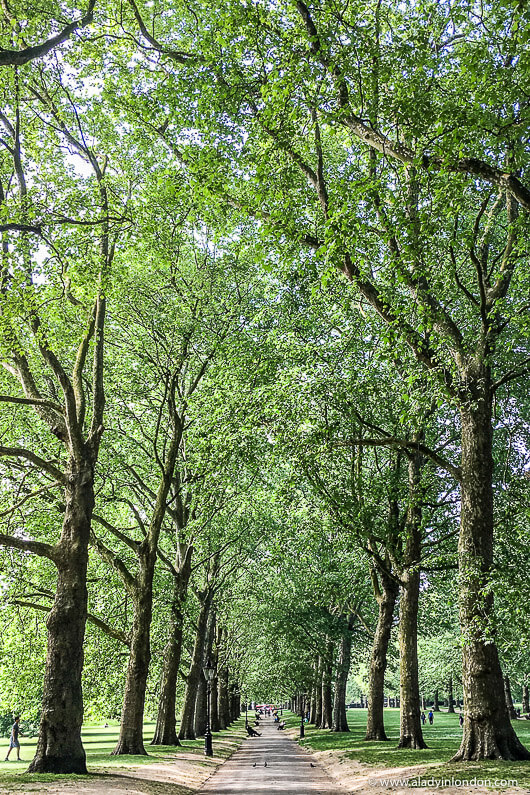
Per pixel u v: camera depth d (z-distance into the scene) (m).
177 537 29.06
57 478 18.31
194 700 37.12
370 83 13.73
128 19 19.45
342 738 34.66
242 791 16.39
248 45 15.41
